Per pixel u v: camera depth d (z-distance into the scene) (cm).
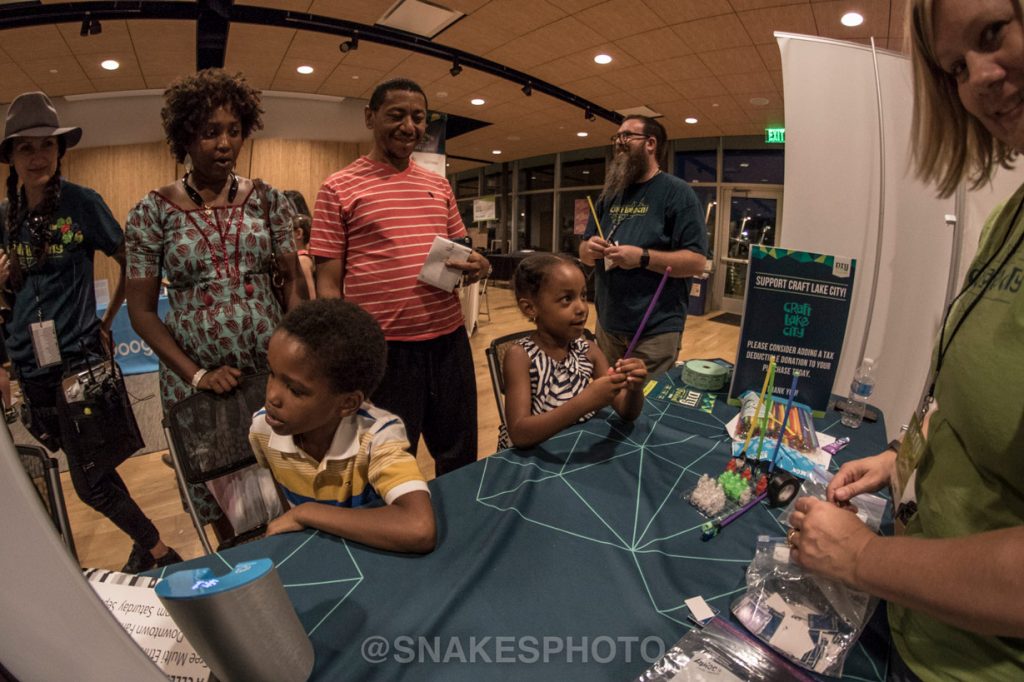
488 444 298
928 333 202
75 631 38
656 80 558
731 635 65
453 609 68
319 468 93
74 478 162
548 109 699
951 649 54
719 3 375
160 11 393
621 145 212
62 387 157
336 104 676
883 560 51
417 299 166
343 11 409
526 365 131
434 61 513
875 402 212
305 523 83
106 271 627
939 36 52
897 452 85
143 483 248
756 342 136
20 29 394
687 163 880
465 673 59
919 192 191
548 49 482
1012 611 42
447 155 1114
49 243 159
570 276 127
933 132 67
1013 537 43
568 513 90
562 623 66
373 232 162
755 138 805
